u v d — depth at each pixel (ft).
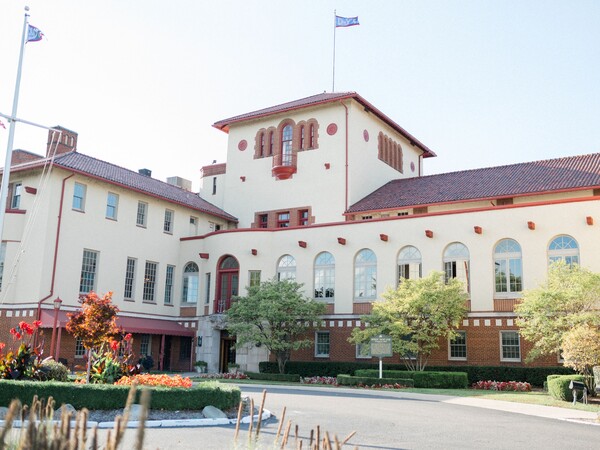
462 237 108.37
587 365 74.49
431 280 100.68
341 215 134.41
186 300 137.08
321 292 121.70
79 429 14.17
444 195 123.85
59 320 104.78
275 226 143.84
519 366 98.99
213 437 40.34
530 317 92.12
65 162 116.26
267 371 118.93
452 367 102.42
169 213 139.03
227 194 153.38
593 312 81.41
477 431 47.29
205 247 135.95
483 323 103.55
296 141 144.46
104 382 59.41
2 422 41.27
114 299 121.90
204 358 128.67
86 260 117.39
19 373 54.60
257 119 151.84
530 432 47.37
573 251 98.63
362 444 39.34
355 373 101.60
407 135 161.27
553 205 101.09
